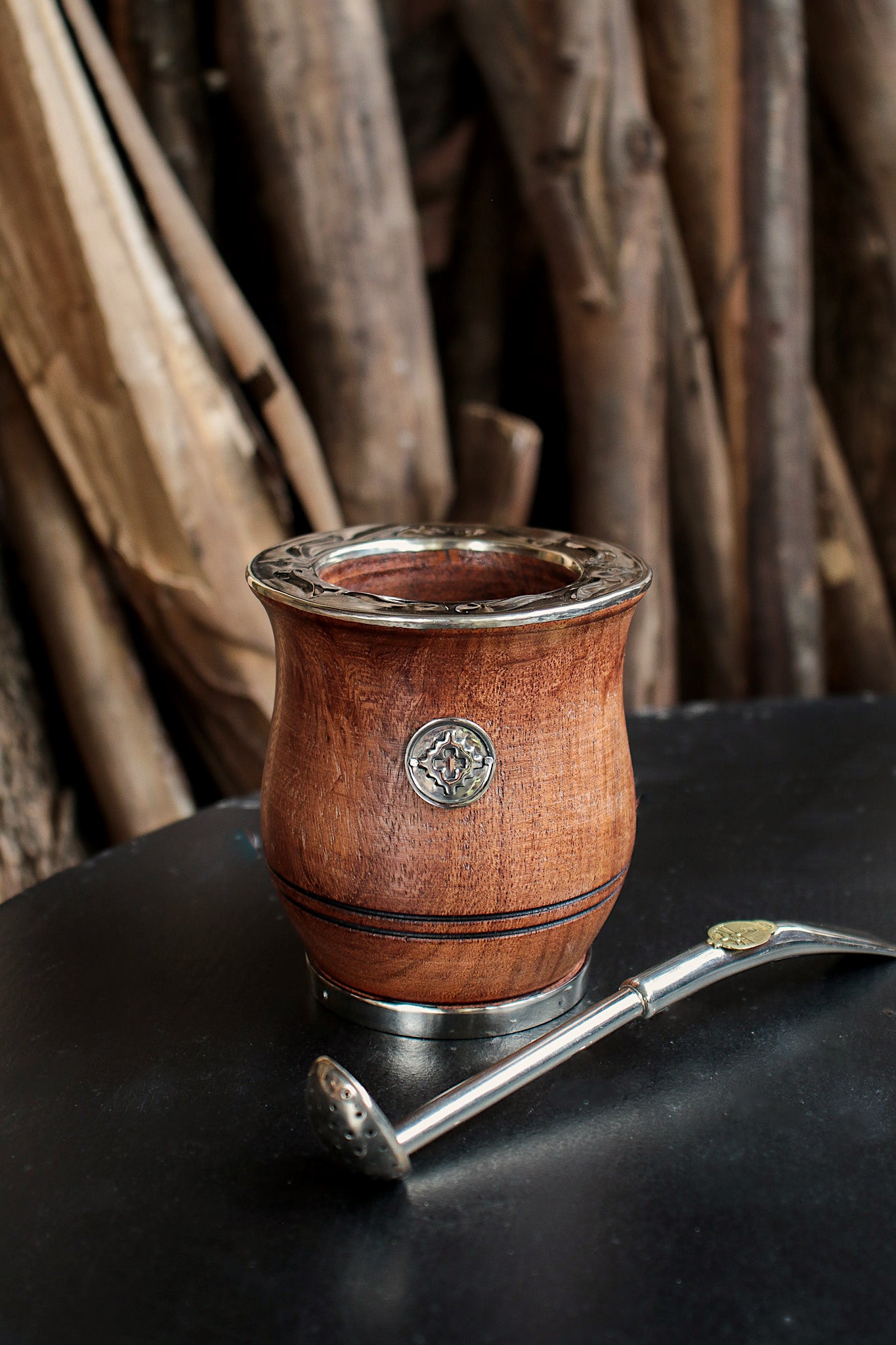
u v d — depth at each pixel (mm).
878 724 580
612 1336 302
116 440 676
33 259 654
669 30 866
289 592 356
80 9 666
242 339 706
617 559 386
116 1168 342
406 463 795
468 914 358
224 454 703
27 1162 344
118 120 676
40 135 627
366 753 356
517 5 774
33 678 771
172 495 677
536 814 357
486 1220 327
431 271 922
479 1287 312
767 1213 329
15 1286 313
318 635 353
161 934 431
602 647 363
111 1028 388
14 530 742
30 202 643
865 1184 336
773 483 913
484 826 354
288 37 725
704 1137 349
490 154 896
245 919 439
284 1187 337
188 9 764
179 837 492
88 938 429
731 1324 305
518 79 792
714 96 875
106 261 647
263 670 722
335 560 399
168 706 822
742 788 521
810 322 986
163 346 673
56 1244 323
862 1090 363
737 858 469
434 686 351
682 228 912
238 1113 358
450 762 351
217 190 832
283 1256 320
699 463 932
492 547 414
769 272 883
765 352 896
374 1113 327
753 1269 316
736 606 955
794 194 878
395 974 370
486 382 937
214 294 700
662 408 869
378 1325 305
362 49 740
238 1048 379
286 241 761
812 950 396
